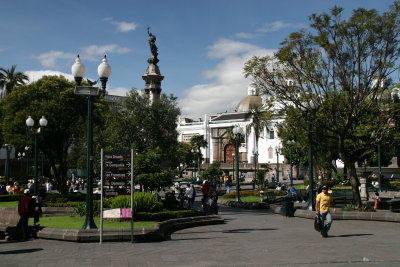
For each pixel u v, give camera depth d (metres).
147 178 18.34
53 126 26.53
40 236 12.45
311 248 10.52
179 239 12.41
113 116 27.00
